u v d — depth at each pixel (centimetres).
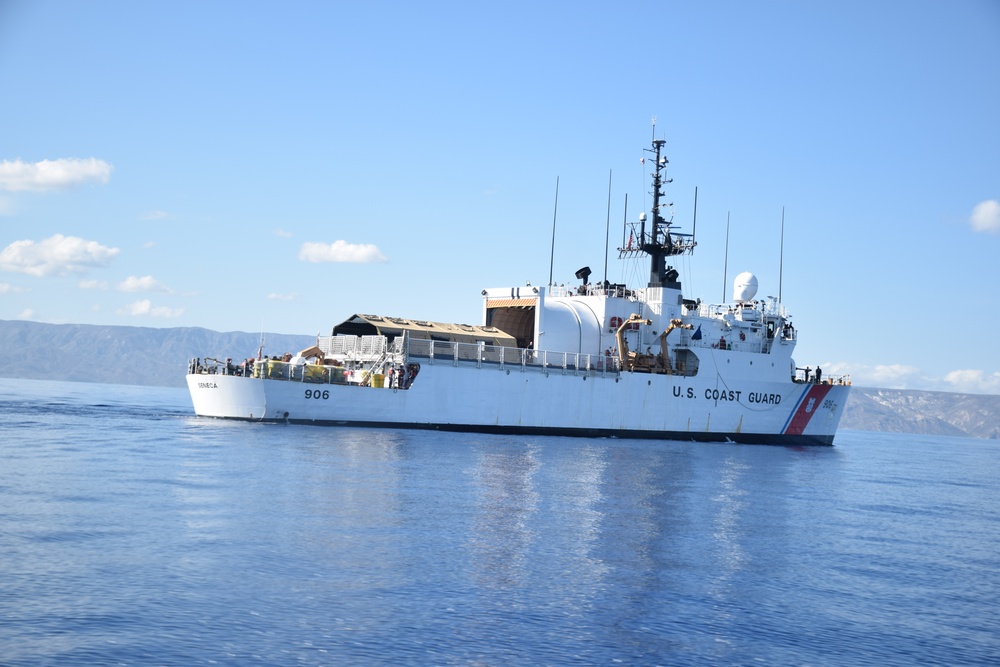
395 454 4919
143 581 2027
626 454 6047
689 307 8650
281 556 2320
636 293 8550
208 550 2341
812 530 3284
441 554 2455
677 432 8106
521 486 3950
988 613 2228
